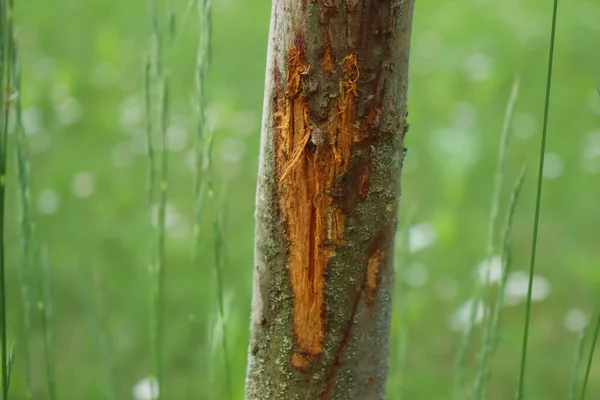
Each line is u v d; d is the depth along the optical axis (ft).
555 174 9.20
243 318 6.72
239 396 5.73
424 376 6.34
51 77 11.62
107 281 7.54
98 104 11.46
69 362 6.58
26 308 4.65
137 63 12.76
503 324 6.90
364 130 3.98
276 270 4.07
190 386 6.28
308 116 3.97
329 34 3.92
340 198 4.00
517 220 8.66
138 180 9.44
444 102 10.96
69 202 8.95
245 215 8.85
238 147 9.95
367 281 4.07
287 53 3.96
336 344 4.08
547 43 12.87
